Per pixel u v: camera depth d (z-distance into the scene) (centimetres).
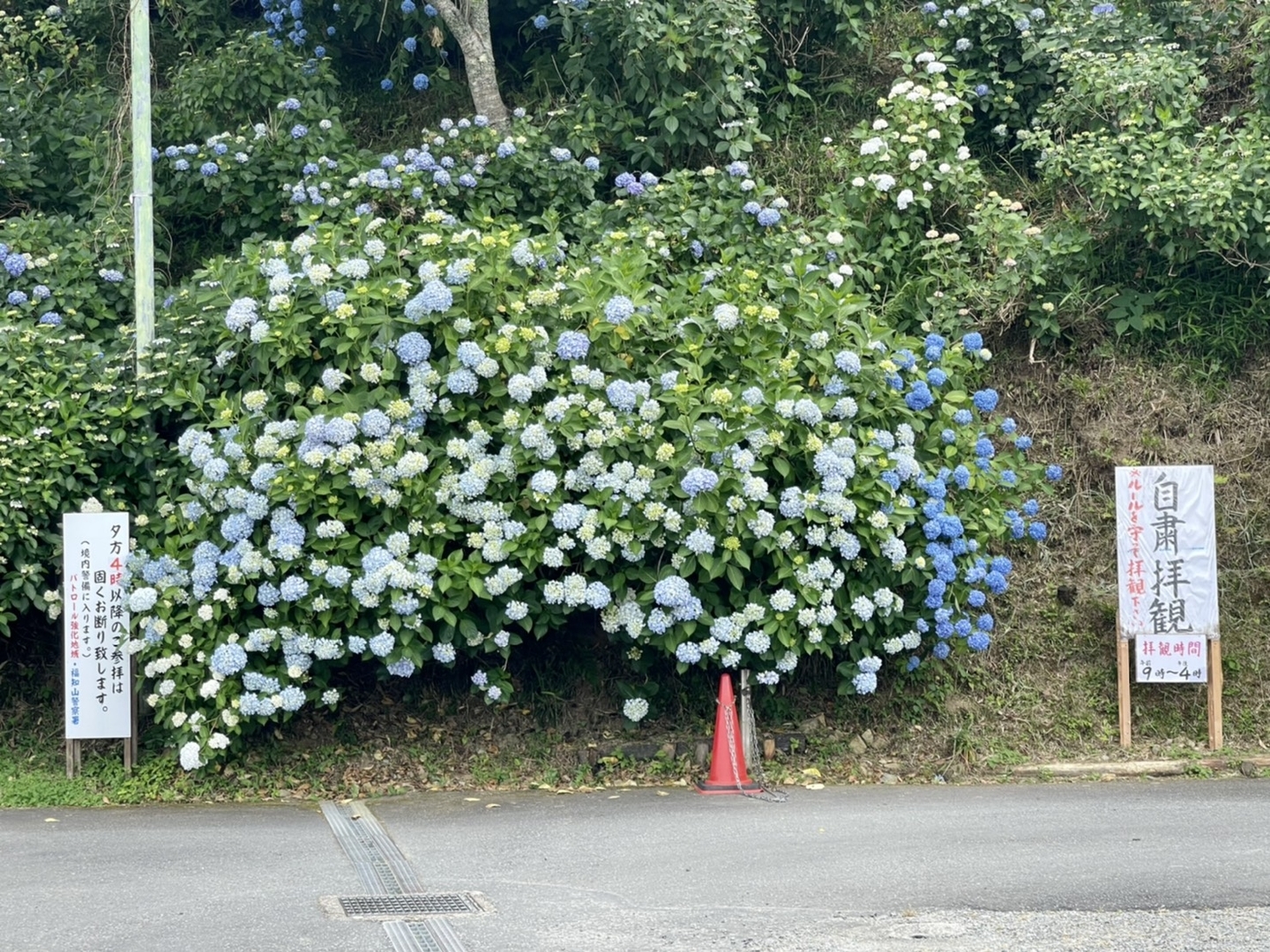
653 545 804
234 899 588
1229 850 656
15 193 1138
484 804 803
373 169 1073
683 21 1102
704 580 809
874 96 1255
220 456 823
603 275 839
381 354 816
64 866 648
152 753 876
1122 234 1073
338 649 801
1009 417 1054
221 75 1138
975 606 897
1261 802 770
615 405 798
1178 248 1041
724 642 816
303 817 771
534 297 812
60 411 877
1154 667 897
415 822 754
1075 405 1051
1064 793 810
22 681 949
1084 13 1191
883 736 912
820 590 813
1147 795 799
